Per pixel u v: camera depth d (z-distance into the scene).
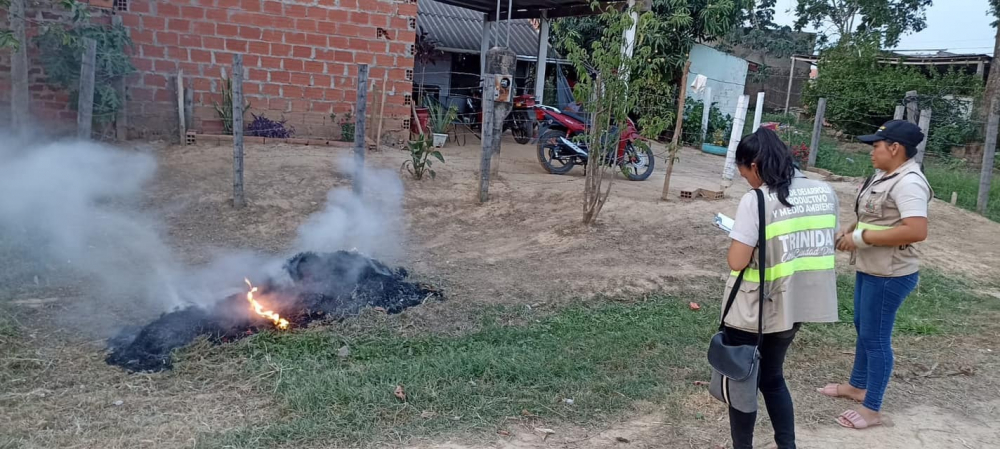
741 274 3.42
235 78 8.16
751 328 3.37
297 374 4.44
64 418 3.78
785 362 5.29
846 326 6.13
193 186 8.96
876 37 23.17
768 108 30.52
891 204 4.00
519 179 10.93
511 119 16.16
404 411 4.07
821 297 3.39
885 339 4.20
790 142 15.61
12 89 9.24
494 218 9.12
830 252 3.43
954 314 6.67
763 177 3.40
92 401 3.97
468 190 10.02
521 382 4.56
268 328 5.13
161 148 10.62
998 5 22.41
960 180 13.52
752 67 29.52
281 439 3.68
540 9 16.72
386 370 4.57
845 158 16.55
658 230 8.60
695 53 20.47
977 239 9.82
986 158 11.55
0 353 4.47
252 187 9.06
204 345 4.75
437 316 5.69
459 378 4.54
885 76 20.61
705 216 9.13
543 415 4.17
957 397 4.82
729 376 3.32
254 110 11.98
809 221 3.37
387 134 12.84
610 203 9.52
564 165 11.86
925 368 5.29
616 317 5.95
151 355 4.62
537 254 7.75
